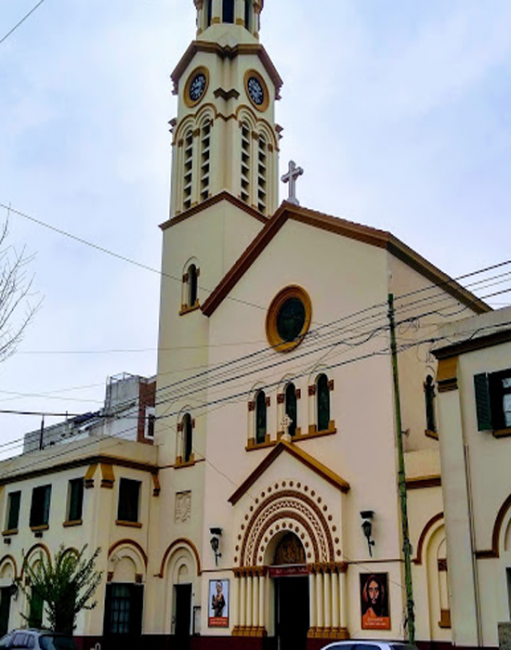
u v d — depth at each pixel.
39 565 34.81
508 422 22.94
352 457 29.11
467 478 23.30
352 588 27.70
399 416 24.31
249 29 46.94
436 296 32.47
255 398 33.53
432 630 25.41
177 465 37.03
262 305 34.41
